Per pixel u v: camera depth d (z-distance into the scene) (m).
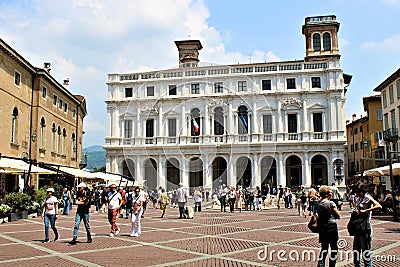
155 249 13.21
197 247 13.57
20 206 24.98
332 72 56.22
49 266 10.68
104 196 31.16
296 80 57.06
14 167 26.30
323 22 62.03
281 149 55.88
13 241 15.11
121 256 11.98
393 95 48.22
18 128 34.28
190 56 66.31
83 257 11.85
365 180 43.50
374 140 56.59
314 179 57.62
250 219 24.08
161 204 25.94
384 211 27.58
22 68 35.28
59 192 31.92
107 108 60.09
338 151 54.84
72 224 21.70
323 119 56.00
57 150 44.12
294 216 26.19
